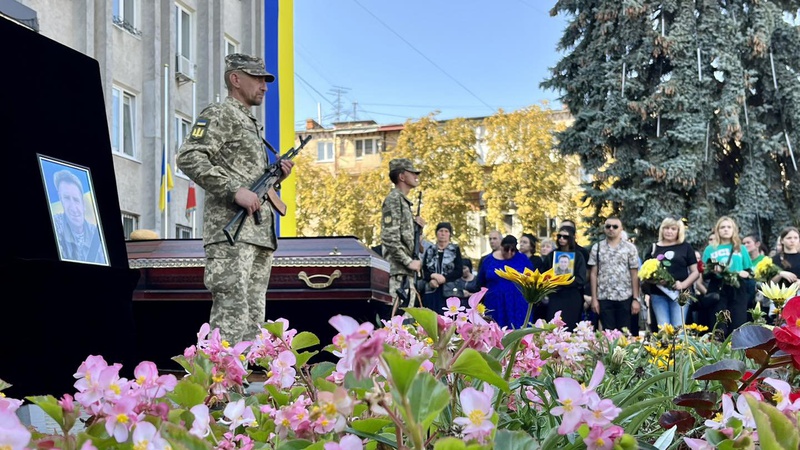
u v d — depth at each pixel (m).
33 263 3.36
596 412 1.30
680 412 1.95
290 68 19.17
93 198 3.95
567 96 27.47
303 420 1.53
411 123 50.81
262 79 5.62
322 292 7.20
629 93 26.50
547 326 2.47
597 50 26.81
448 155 49.59
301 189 54.03
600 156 26.61
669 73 26.83
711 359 3.79
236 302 5.28
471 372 1.42
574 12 27.55
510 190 48.31
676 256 10.51
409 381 1.13
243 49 26.06
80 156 3.92
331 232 52.94
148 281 7.10
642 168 25.42
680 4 26.38
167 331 7.07
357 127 73.50
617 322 10.93
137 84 21.86
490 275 10.80
